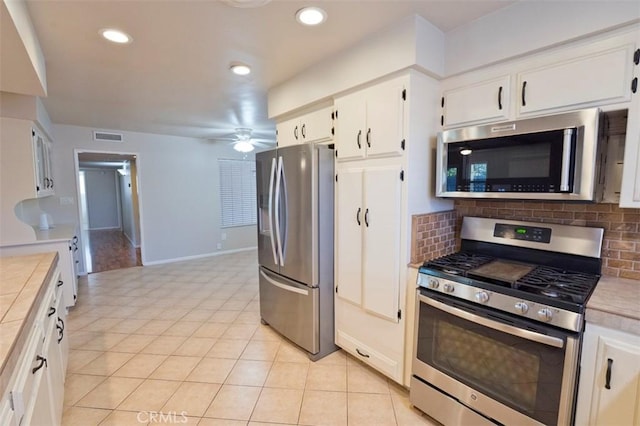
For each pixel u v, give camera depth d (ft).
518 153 5.36
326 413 6.17
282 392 6.79
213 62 7.66
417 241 6.47
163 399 6.57
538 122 5.08
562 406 4.29
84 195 34.55
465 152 6.06
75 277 12.49
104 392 6.79
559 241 5.81
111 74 8.34
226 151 21.09
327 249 8.02
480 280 5.16
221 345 8.83
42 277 5.43
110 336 9.37
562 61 5.07
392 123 6.36
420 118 6.37
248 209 22.71
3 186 9.75
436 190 6.53
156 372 7.52
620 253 5.30
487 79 5.96
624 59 4.51
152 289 13.83
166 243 18.85
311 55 7.36
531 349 4.53
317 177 7.68
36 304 4.45
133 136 17.29
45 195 11.94
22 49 5.08
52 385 4.97
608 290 4.69
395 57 6.08
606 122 4.94
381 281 6.78
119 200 35.35
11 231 10.03
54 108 11.83
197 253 20.12
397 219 6.41
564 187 4.83
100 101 10.94
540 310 4.42
